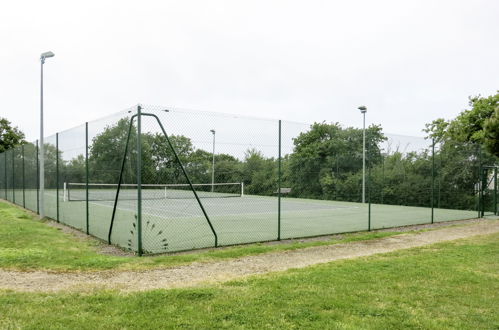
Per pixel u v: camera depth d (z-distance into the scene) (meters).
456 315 4.20
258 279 5.52
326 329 3.73
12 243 8.34
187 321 3.87
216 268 6.34
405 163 17.50
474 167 16.64
